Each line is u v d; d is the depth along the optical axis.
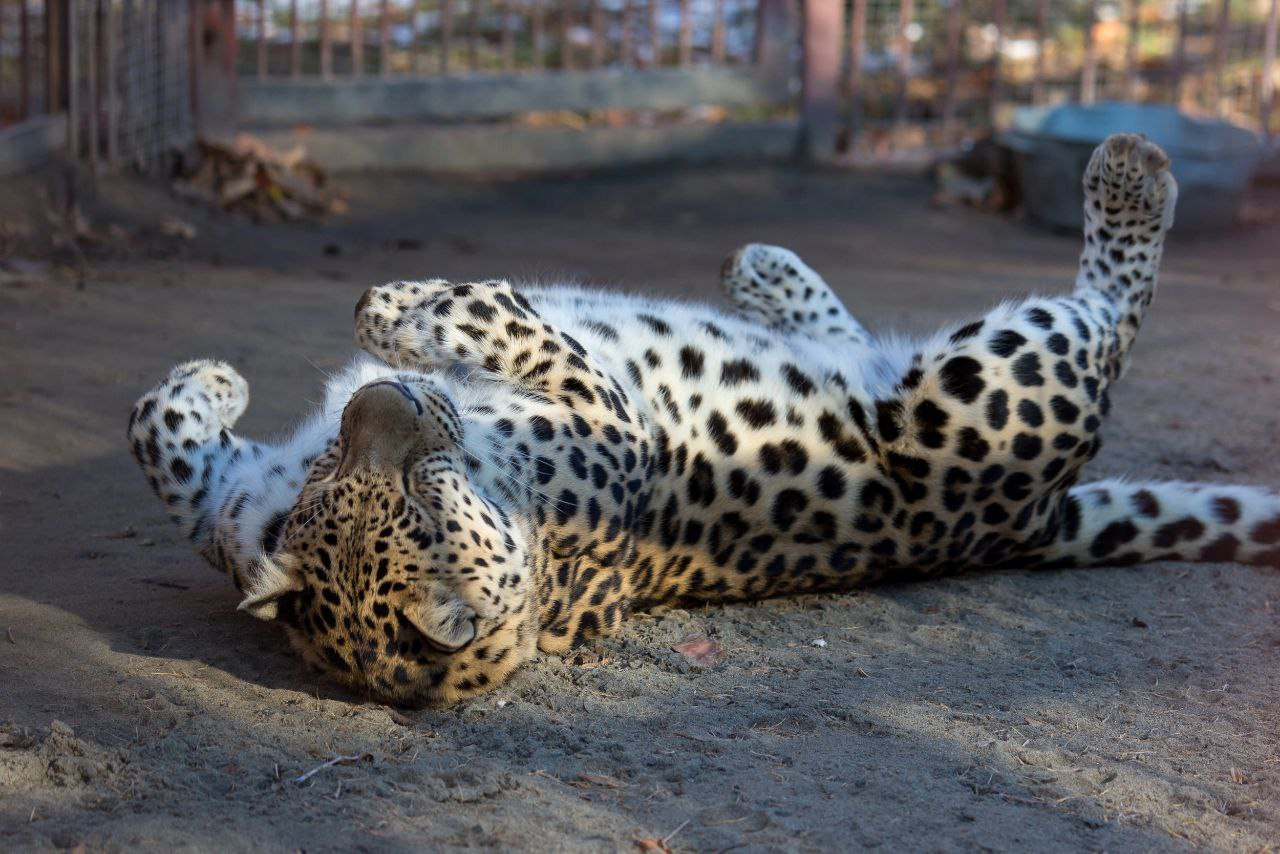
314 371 6.30
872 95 15.25
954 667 3.68
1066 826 2.87
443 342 3.68
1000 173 12.69
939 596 4.18
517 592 3.30
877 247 11.02
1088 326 4.10
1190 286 9.49
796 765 3.10
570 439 3.57
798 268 4.89
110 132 9.98
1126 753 3.19
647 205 12.42
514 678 3.49
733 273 4.91
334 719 3.26
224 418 4.02
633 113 14.94
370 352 3.86
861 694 3.48
